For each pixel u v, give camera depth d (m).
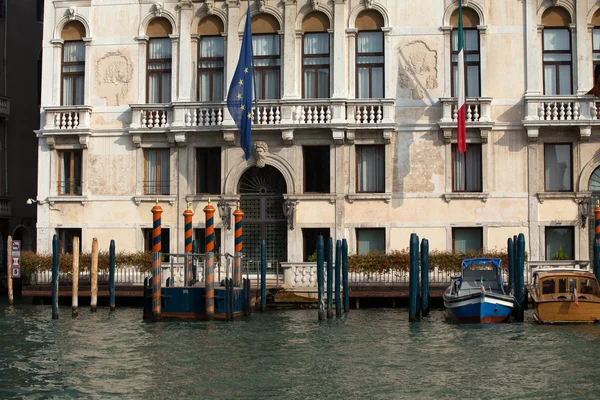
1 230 37.88
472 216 30.67
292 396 16.45
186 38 32.06
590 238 30.30
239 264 26.86
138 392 16.80
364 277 29.83
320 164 31.55
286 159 31.22
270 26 31.91
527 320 25.48
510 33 30.88
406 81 31.12
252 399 16.28
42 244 32.47
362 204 30.97
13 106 38.78
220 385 17.28
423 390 16.81
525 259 29.03
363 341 21.91
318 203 31.16
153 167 32.28
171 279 26.92
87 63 32.53
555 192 30.33
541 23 30.91
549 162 30.70
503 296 24.50
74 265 26.73
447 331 23.33
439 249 30.67
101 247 32.19
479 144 30.88
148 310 25.95
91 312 27.81
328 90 31.55
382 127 30.61
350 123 30.59
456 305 24.70
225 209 31.47
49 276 31.36
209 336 22.80
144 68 32.31
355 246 31.00
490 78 30.83
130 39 32.44
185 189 31.80
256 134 31.34
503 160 30.69
